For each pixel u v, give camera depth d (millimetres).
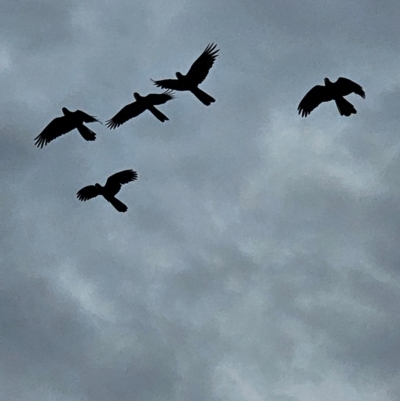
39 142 36750
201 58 34750
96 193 38250
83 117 36562
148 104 36219
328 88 33938
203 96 34375
